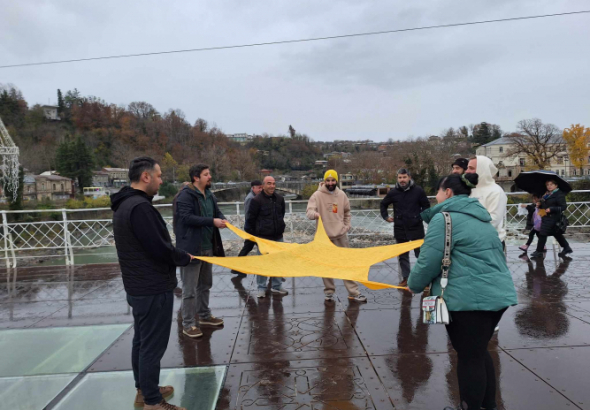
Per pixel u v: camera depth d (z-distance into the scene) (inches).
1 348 161.9
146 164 112.0
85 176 2768.2
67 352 157.0
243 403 115.5
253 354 149.4
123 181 3400.6
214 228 179.2
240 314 196.5
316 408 111.7
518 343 150.4
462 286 93.0
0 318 199.5
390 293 222.8
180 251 115.4
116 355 153.2
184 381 130.2
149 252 106.2
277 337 165.2
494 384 99.7
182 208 164.4
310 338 162.9
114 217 110.0
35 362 148.5
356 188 1913.1
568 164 2571.4
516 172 2701.8
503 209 159.2
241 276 271.9
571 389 117.3
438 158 2047.2
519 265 275.6
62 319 196.1
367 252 163.9
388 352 147.2
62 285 260.8
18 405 118.4
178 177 3518.7
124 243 107.5
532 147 2329.0
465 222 95.7
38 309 212.5
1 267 316.8
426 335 162.2
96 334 175.6
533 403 110.7
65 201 2251.5
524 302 197.8
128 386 129.2
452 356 142.5
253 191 295.0
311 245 171.9
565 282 231.0
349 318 185.2
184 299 167.9
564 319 173.8
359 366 136.5
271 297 223.9
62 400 121.0
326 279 210.5
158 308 109.3
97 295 236.5
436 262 94.7
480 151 3026.6
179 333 173.8
